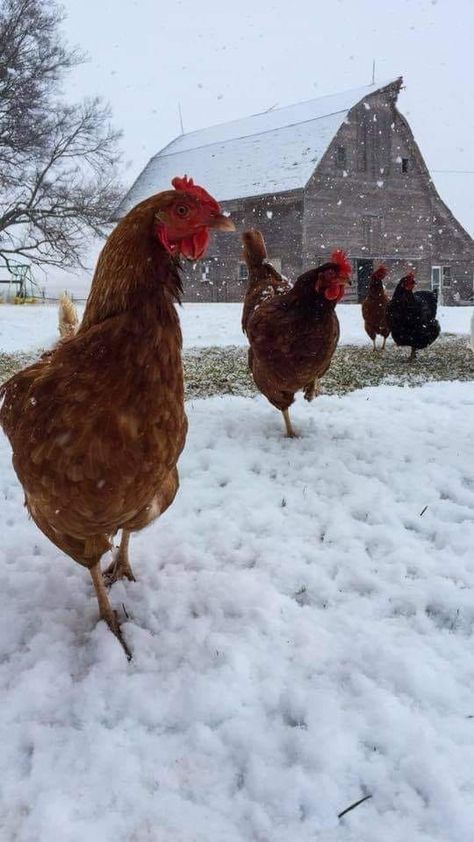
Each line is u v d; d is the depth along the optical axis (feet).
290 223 21.48
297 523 2.76
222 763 1.54
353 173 22.13
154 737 1.62
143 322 1.60
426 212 24.23
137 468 1.66
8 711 1.70
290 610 2.11
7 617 2.12
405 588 2.21
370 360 7.11
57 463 1.62
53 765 1.53
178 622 2.08
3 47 17.57
